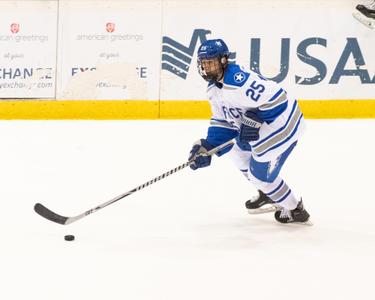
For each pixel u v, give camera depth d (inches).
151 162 681.0
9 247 459.8
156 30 842.8
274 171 473.1
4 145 740.7
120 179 627.2
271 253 452.8
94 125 826.2
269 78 845.8
